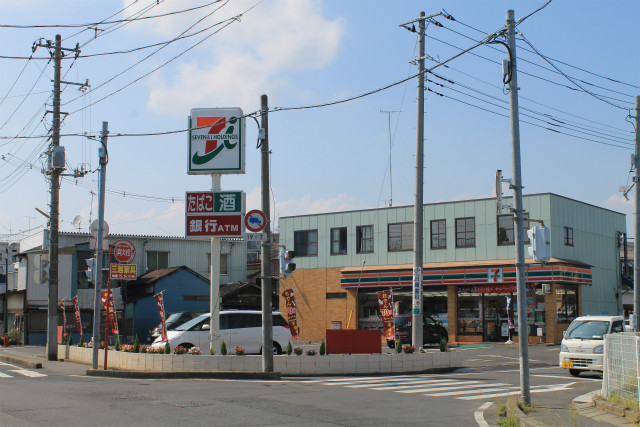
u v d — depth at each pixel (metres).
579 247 37.09
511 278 33.59
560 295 34.41
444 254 37.41
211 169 22.30
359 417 11.27
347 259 40.97
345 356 20.14
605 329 20.06
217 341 22.05
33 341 41.31
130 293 43.09
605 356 13.20
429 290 37.19
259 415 11.18
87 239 43.56
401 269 37.62
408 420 11.12
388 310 21.83
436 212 38.09
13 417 10.52
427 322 32.94
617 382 12.38
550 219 34.59
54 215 26.86
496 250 35.75
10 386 15.41
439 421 11.10
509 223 35.59
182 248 48.28
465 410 12.51
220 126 22.56
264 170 19.25
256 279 49.72
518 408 11.72
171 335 22.77
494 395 14.93
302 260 42.78
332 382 17.64
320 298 41.56
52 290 26.58
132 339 40.56
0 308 48.03
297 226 43.38
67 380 17.47
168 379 18.14
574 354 19.61
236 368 19.22
